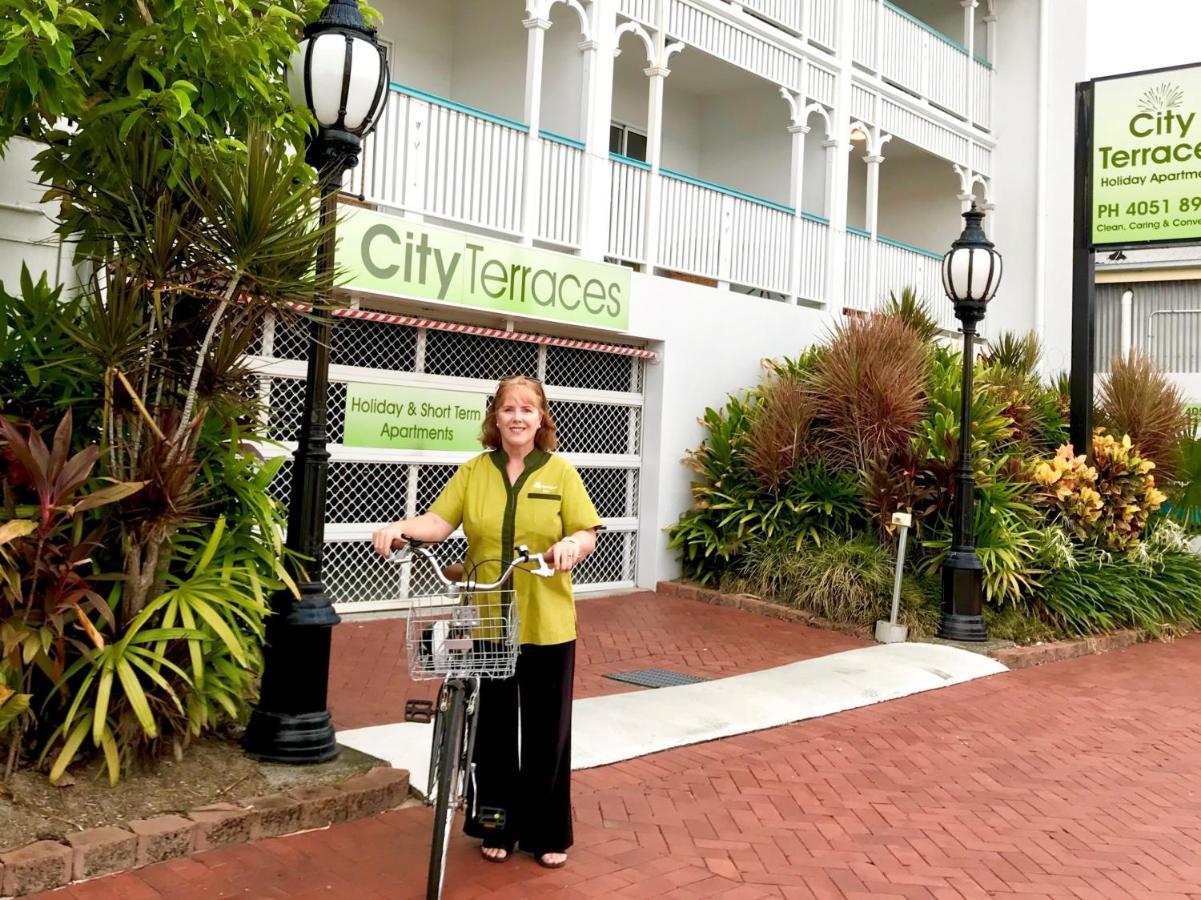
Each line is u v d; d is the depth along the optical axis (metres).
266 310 4.89
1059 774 6.18
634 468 11.91
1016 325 17.61
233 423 5.16
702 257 12.57
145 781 4.45
